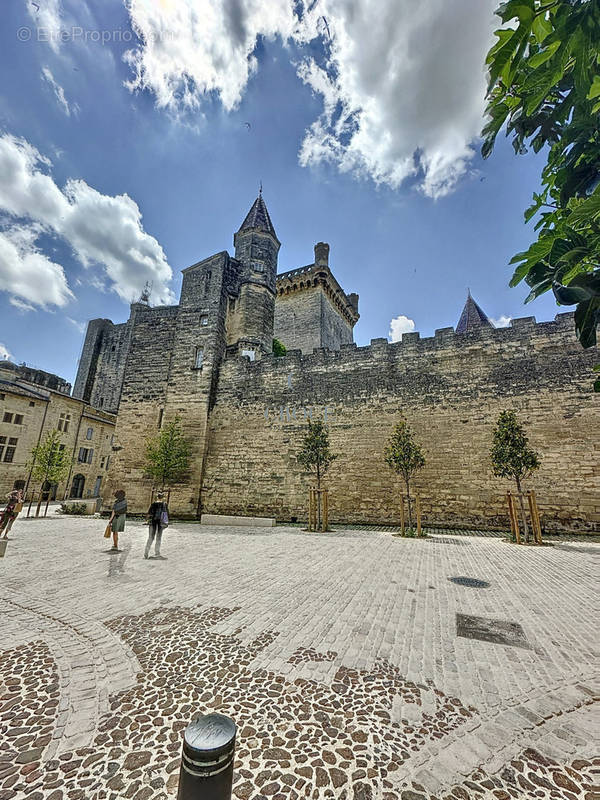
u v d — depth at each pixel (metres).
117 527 9.90
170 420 20.45
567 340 14.46
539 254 2.16
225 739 1.77
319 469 16.17
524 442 12.10
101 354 44.47
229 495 18.95
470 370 15.88
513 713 2.96
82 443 34.53
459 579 6.99
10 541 11.34
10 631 4.61
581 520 12.77
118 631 4.60
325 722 2.83
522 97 1.85
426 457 15.65
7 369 33.34
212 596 5.96
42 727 2.77
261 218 25.67
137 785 2.21
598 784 2.24
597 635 4.49
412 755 2.49
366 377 17.83
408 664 3.77
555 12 1.38
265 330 23.08
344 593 6.13
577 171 2.13
